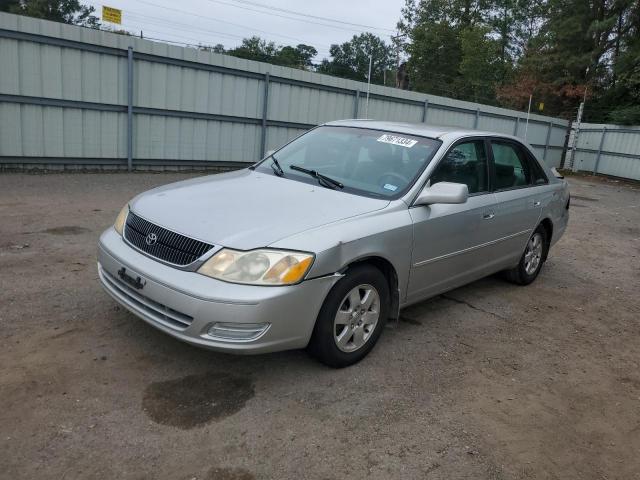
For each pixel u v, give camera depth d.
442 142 4.46
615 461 3.02
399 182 4.14
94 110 11.57
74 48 10.97
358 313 3.66
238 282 3.08
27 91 10.60
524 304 5.46
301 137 5.11
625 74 30.09
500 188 5.12
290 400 3.26
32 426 2.80
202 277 3.13
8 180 9.84
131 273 3.38
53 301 4.36
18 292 4.50
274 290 3.10
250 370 3.56
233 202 3.69
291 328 3.22
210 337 3.09
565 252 8.17
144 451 2.70
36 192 8.95
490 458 2.91
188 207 3.61
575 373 4.05
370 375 3.66
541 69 34.81
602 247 8.78
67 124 11.27
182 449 2.74
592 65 33.25
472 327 4.71
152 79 12.21
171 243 3.33
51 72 10.80
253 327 3.09
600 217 12.21
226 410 3.10
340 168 4.41
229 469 2.63
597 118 32.06
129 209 3.85
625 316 5.45
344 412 3.20
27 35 10.35
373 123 5.00
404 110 18.25
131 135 12.15
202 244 3.21
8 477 2.44
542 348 4.44
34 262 5.30
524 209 5.40
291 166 4.58
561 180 6.36
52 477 2.47
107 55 11.46
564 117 33.16
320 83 15.38
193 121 13.17
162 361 3.56
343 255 3.40
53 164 11.33
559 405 3.55
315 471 2.67
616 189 20.38
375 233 3.62
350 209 3.71
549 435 3.19
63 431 2.79
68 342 3.70
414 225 3.94
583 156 26.42
